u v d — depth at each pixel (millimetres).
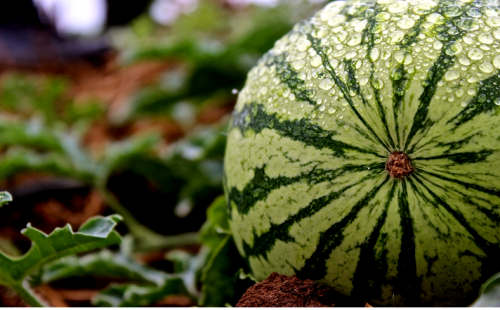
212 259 687
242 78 1283
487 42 564
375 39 579
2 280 662
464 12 580
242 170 615
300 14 1306
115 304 758
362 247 570
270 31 1224
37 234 623
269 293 588
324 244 580
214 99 1437
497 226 552
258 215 604
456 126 552
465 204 553
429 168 557
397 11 589
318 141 574
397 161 558
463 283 567
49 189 1147
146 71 2043
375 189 563
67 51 2521
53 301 825
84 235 614
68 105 1769
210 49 1182
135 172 1128
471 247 557
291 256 596
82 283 969
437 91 556
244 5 2498
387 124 562
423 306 579
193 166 1081
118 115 1473
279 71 605
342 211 569
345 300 592
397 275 571
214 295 683
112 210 1139
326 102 576
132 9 3238
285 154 584
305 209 579
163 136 1619
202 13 2168
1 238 1023
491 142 548
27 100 1812
